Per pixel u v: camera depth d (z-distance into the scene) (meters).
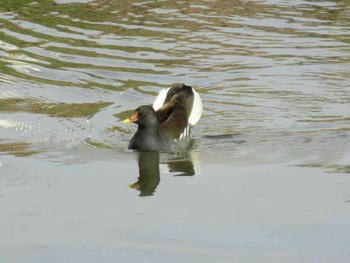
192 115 24.31
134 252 16.86
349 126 24.34
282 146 22.98
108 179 20.69
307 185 20.20
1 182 20.42
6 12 34.66
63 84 27.62
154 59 29.77
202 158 22.27
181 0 36.88
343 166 21.44
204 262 16.42
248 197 19.53
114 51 30.44
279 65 29.31
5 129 24.09
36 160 21.91
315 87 27.45
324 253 16.77
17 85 27.50
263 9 35.62
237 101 26.39
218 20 34.03
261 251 16.88
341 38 32.00
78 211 18.77
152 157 22.38
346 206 18.91
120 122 24.78
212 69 28.95
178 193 19.81
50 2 36.28
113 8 35.59
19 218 18.42
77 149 22.77
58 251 16.95
